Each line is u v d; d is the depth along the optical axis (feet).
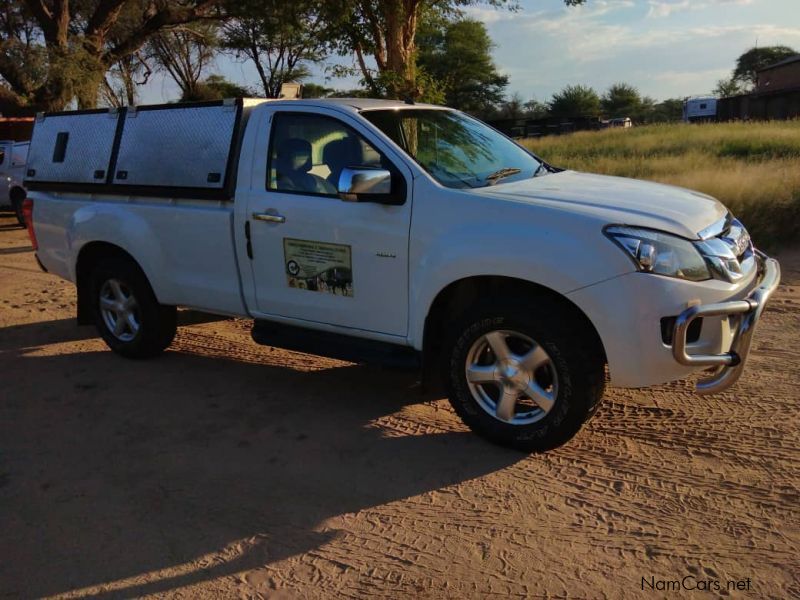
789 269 25.61
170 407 15.66
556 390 12.11
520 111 228.84
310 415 14.93
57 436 14.40
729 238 12.58
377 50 40.40
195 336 20.86
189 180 16.42
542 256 11.66
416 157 13.80
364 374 17.22
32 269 31.89
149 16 78.43
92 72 68.44
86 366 18.58
